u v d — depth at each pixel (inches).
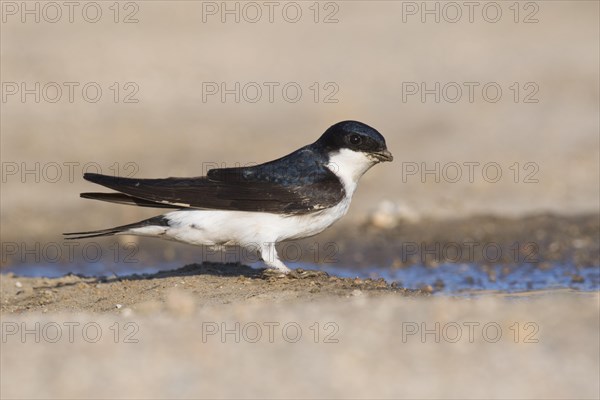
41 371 374.6
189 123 1040.8
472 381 358.3
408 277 624.7
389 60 1243.2
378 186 872.3
